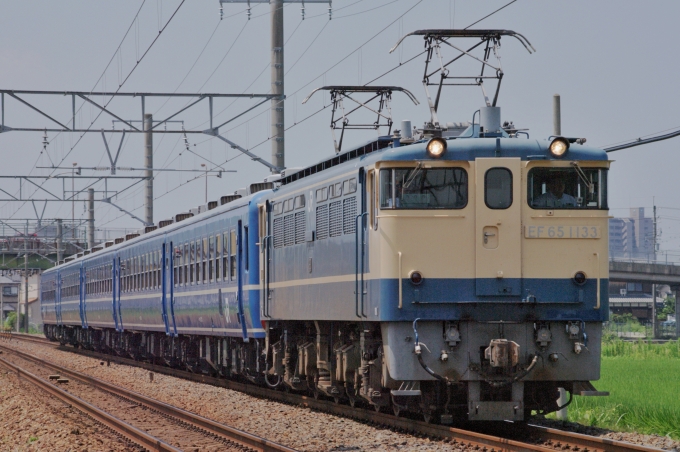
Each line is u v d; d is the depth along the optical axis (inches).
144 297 3267.7
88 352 4439.0
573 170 1379.2
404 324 1363.2
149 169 3501.5
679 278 7239.2
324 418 1649.9
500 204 1364.4
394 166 1370.6
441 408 1443.2
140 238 3368.6
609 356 4023.1
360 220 1476.4
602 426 1546.5
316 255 1691.7
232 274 2290.8
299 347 1894.7
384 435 1403.8
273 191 2033.7
